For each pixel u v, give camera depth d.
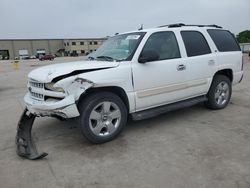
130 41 4.86
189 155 3.79
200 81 5.43
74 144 4.39
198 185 3.03
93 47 100.75
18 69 26.30
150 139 4.45
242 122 5.14
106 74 4.18
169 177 3.22
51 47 101.38
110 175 3.35
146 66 4.60
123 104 4.46
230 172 3.27
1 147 4.42
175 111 6.05
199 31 5.63
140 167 3.51
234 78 6.24
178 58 5.08
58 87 3.91
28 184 3.23
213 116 5.58
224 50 5.99
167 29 5.12
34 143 4.49
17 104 7.84
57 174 3.44
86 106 4.10
